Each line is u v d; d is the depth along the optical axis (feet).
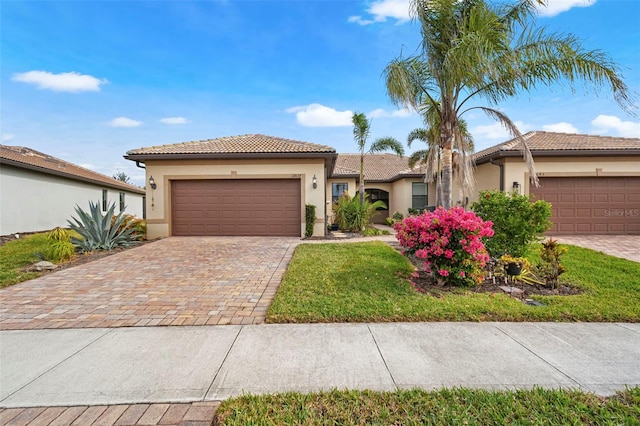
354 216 51.72
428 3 25.93
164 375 10.14
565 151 40.81
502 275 21.59
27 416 8.25
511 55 24.12
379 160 90.38
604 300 17.34
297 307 16.17
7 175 43.57
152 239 41.39
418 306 16.30
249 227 44.19
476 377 10.01
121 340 12.80
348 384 9.62
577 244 34.96
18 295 18.75
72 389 9.39
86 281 21.72
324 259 27.20
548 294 18.76
